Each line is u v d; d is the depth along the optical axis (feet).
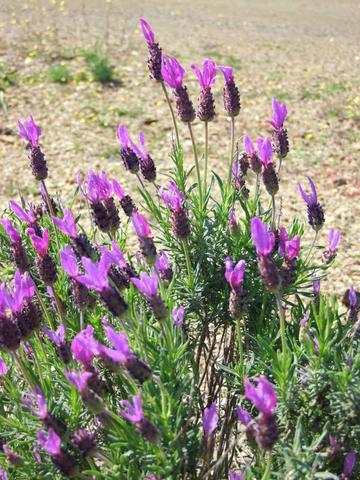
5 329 1.31
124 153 1.72
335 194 3.71
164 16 7.63
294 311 1.72
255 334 1.71
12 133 4.41
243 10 8.27
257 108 4.84
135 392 1.29
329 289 2.83
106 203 1.61
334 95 5.12
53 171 3.98
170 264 1.79
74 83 5.15
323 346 1.40
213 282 1.74
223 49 6.29
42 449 1.39
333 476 1.23
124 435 1.29
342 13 8.27
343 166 4.04
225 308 1.73
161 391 1.26
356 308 1.61
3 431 1.46
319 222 1.65
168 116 4.68
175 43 6.38
